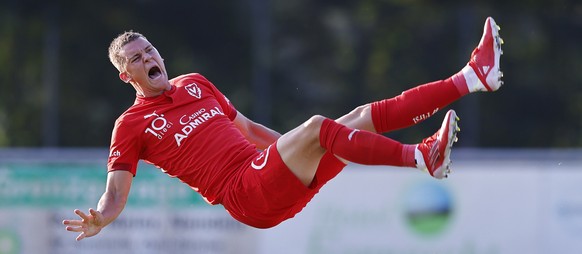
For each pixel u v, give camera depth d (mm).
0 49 77250
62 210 42562
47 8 76188
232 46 81188
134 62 23812
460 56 72250
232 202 23016
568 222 42062
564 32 79312
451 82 22578
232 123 24109
